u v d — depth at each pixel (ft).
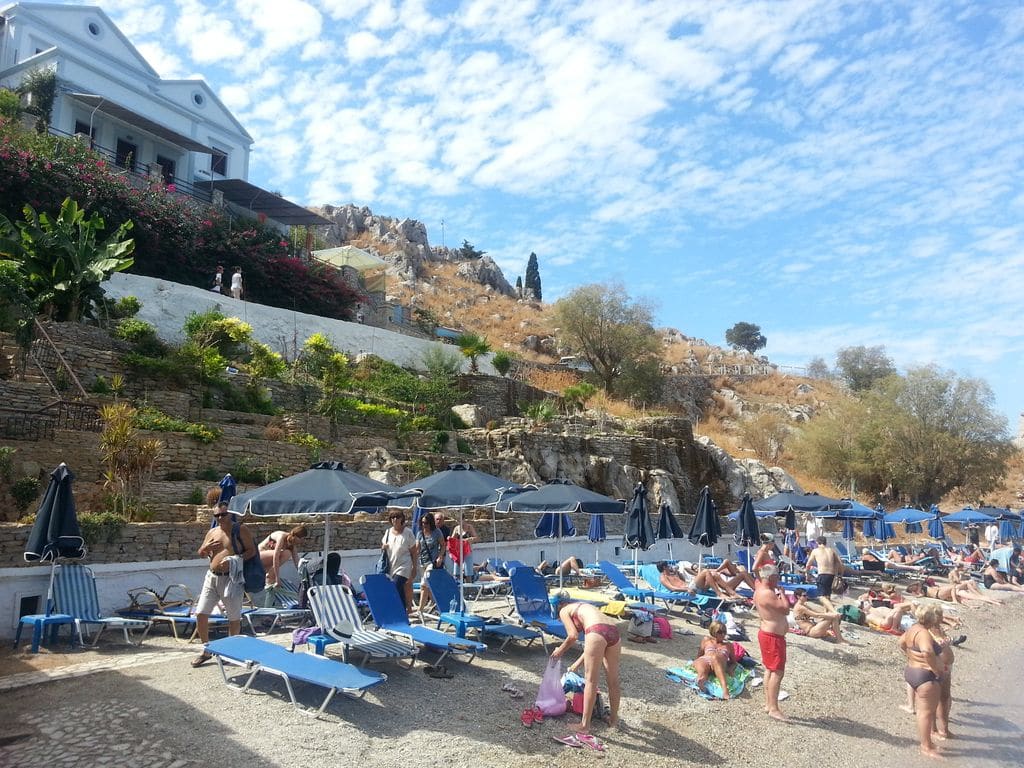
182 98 131.95
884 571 78.13
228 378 71.36
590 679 25.35
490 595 49.11
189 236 104.37
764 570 30.96
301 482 32.60
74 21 118.21
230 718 23.25
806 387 240.53
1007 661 46.55
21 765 19.34
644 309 179.11
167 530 39.86
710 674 32.83
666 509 55.31
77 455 49.65
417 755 21.93
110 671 27.07
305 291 116.67
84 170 94.17
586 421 107.65
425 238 319.06
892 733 29.76
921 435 147.54
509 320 241.14
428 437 81.41
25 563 33.78
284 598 38.32
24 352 57.21
